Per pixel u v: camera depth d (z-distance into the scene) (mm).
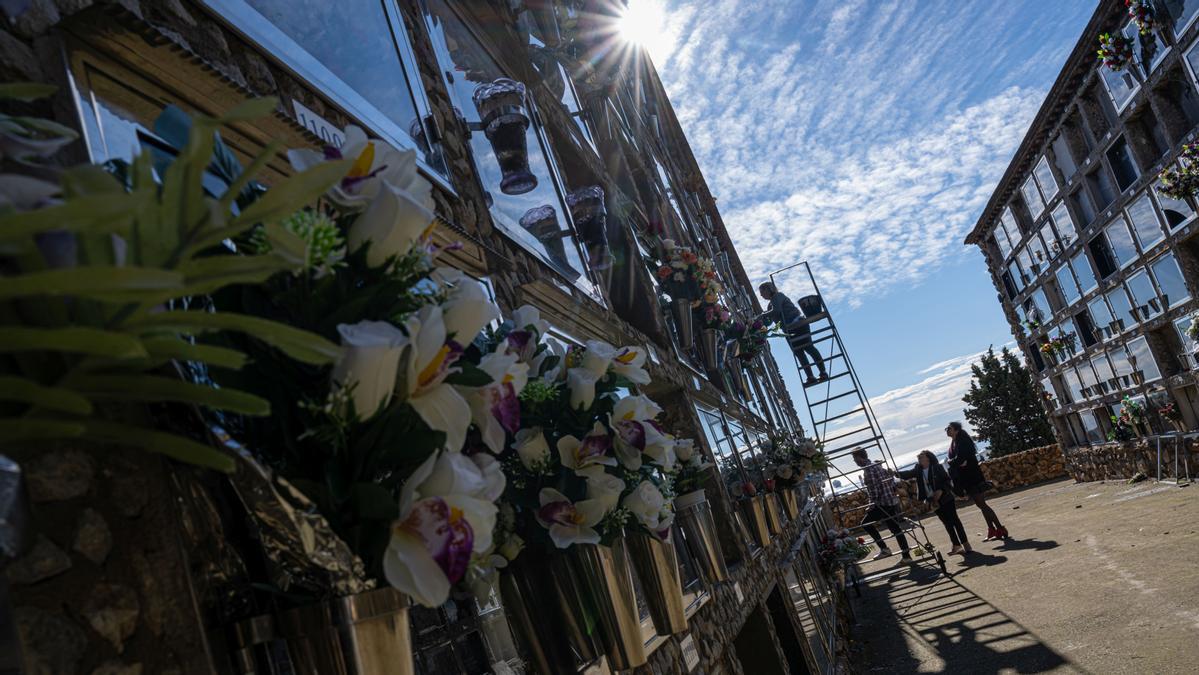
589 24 7242
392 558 927
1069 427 30609
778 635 6500
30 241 604
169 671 868
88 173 656
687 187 16547
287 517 933
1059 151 25703
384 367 938
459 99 3488
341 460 999
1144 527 13164
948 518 15188
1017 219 30469
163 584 896
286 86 1863
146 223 662
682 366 5930
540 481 1668
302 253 797
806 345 16766
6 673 726
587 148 5969
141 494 915
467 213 2801
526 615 1736
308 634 970
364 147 1113
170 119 1203
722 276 15164
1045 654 7480
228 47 1662
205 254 1046
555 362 1788
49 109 1088
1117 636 7324
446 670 1567
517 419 1234
